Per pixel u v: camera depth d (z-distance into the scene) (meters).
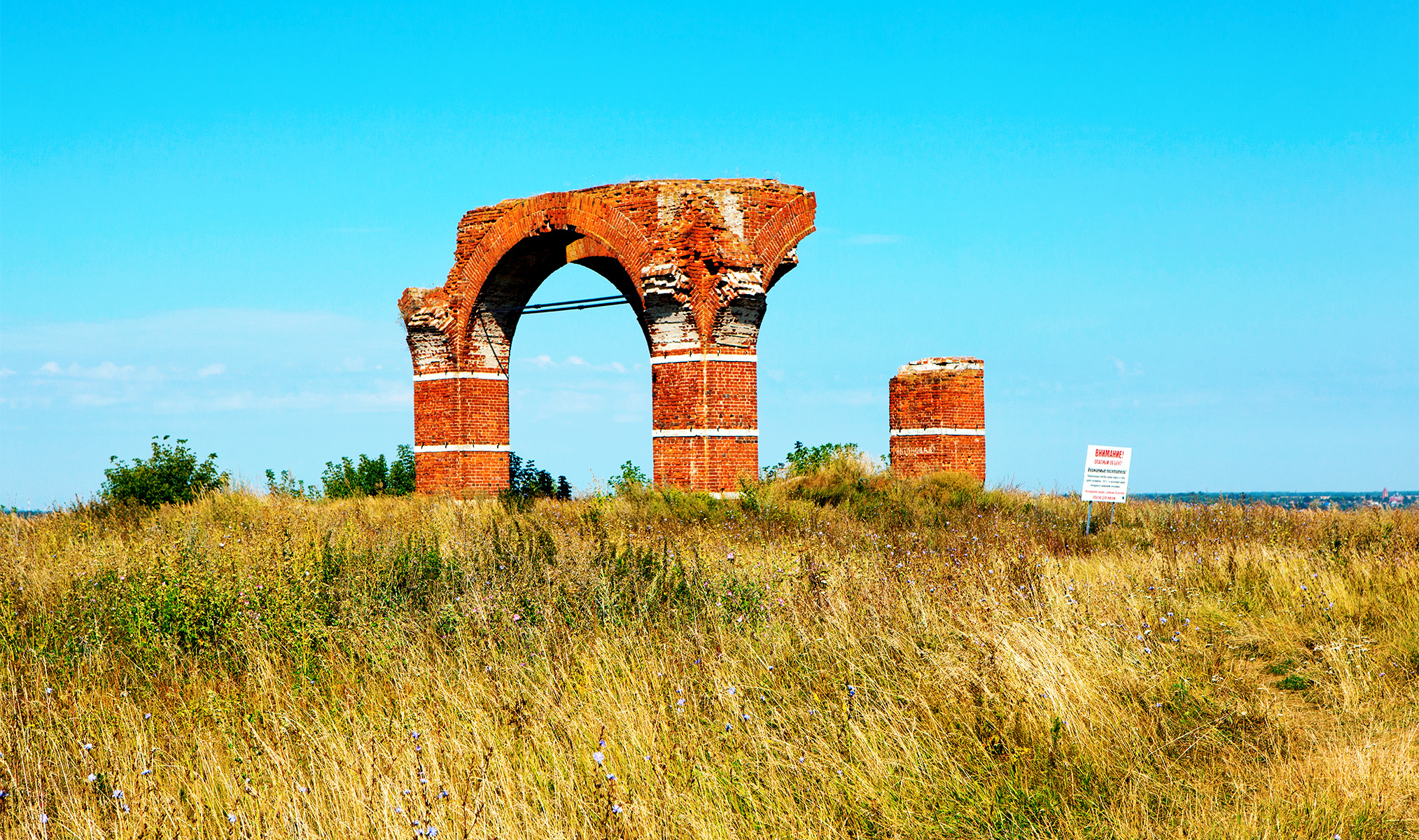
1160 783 6.91
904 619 10.17
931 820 6.45
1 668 9.59
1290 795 6.57
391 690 8.97
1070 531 21.31
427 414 32.72
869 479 27.39
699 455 27.11
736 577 12.34
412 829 5.86
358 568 12.69
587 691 8.33
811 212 28.86
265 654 9.88
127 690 9.32
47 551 16.62
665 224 27.48
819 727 7.64
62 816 6.61
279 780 6.84
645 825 6.11
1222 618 11.47
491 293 31.92
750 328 27.73
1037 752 7.09
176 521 21.61
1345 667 9.26
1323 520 21.62
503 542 14.60
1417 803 6.50
